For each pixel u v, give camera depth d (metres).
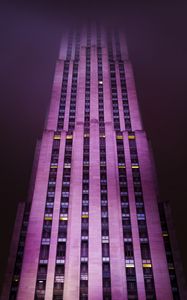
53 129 99.12
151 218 75.19
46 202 78.56
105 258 67.44
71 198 79.44
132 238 71.69
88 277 64.38
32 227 72.94
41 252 68.88
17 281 66.31
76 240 70.38
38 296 62.00
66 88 115.12
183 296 63.50
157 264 66.81
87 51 134.50
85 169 85.44
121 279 64.19
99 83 116.31
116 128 100.38
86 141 93.94
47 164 87.38
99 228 72.56
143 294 62.50
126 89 115.56
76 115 104.00
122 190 81.50
